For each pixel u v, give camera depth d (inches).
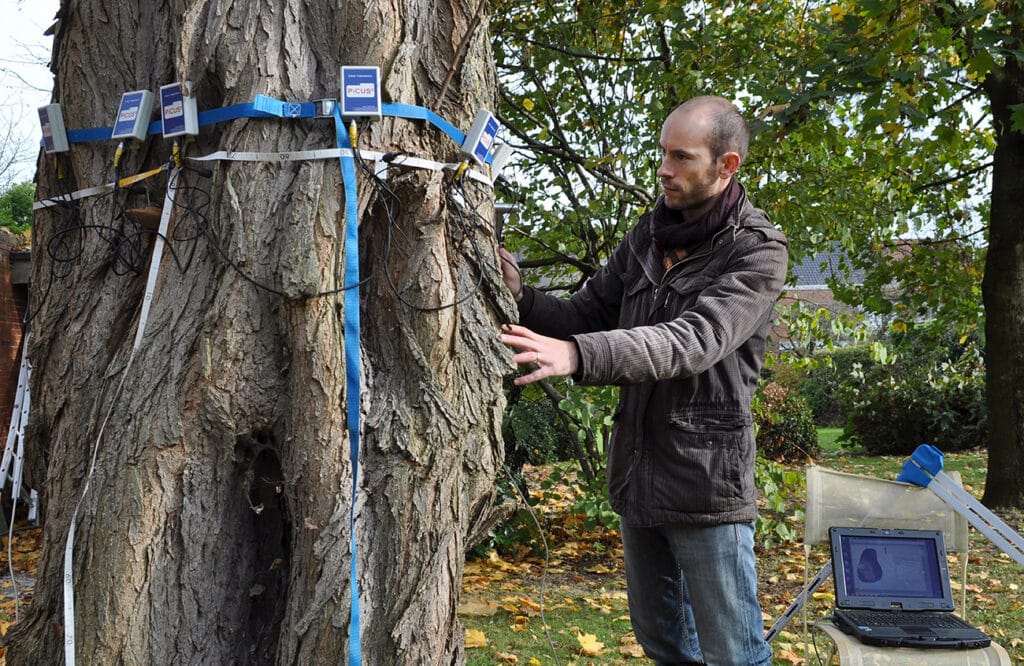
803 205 207.9
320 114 68.4
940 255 305.1
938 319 338.6
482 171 77.5
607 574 209.5
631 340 78.1
